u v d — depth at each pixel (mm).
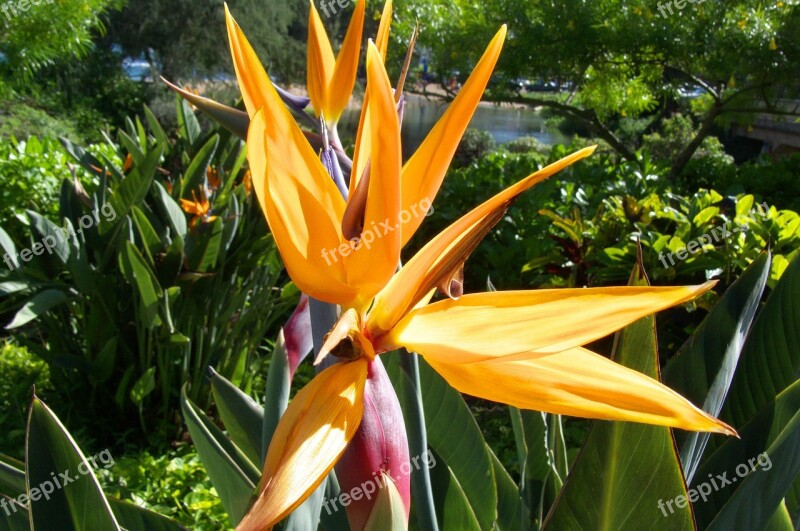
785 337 1468
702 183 7812
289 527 1129
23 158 5445
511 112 28484
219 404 1576
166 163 4680
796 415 1071
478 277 4992
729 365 1314
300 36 16969
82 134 13383
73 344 3816
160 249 3406
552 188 5102
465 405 1610
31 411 1035
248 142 886
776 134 13672
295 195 959
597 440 1071
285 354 1260
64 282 3895
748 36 7031
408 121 14945
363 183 935
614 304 916
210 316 3668
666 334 3881
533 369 949
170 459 3484
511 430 3742
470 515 1474
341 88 1182
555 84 9047
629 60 7605
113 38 15297
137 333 3520
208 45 15430
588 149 943
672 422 858
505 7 7672
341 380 950
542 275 4660
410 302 983
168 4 15055
